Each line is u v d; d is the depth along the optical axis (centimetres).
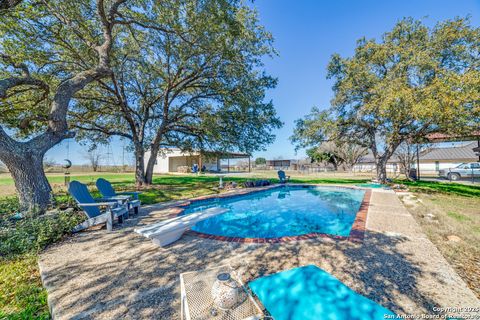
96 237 402
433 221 483
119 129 1293
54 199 539
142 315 192
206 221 630
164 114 1162
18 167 486
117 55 945
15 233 346
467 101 763
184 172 2664
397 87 980
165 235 356
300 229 560
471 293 216
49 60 757
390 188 1060
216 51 834
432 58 1027
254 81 1092
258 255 315
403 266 275
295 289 201
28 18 626
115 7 670
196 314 162
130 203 549
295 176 2030
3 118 715
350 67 1227
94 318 189
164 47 866
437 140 1340
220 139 1155
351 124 1383
